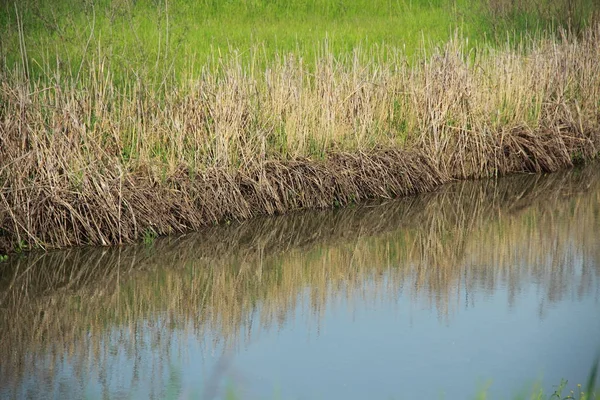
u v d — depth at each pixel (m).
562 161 17.48
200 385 8.38
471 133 16.45
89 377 8.52
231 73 14.11
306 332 9.67
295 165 14.16
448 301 10.64
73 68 15.80
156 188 12.77
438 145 15.96
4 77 12.70
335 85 14.83
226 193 13.35
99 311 10.30
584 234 13.56
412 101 15.86
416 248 12.87
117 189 12.30
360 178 14.77
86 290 10.88
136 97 13.37
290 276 11.62
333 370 8.71
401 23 23.22
